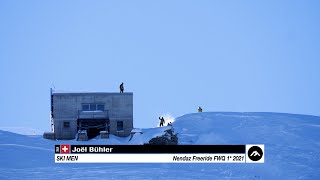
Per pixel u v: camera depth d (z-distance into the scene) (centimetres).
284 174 13550
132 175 12206
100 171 12838
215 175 12962
